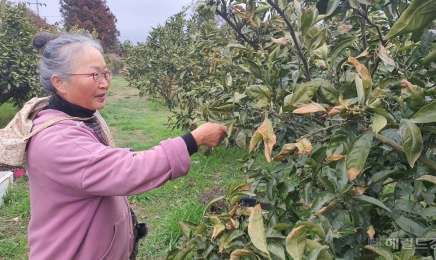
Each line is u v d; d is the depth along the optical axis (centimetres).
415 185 113
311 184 152
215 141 127
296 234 87
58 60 123
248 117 161
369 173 136
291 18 165
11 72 623
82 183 112
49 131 117
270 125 105
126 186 110
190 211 329
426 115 93
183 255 143
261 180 160
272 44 209
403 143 94
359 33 192
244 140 146
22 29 689
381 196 177
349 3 129
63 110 129
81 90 125
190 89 517
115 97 1246
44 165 115
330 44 175
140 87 910
